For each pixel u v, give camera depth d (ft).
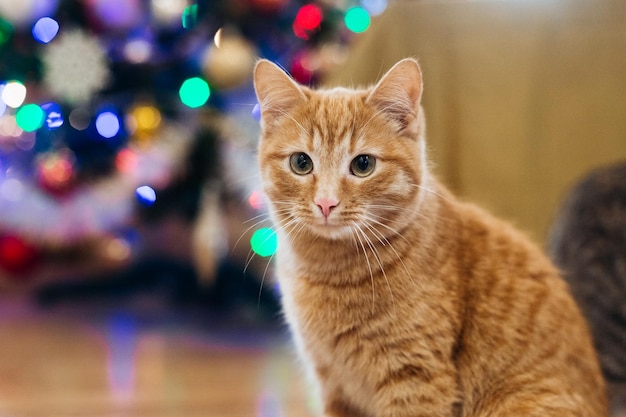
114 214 3.36
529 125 2.50
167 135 3.28
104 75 3.14
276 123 2.08
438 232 2.01
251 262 3.54
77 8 3.21
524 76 2.50
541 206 2.50
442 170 2.51
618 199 2.22
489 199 2.51
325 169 1.99
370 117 2.00
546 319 1.98
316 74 3.15
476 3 2.54
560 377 1.95
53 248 3.96
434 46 2.53
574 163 2.48
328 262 2.00
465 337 1.98
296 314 2.06
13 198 3.37
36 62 3.21
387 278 1.96
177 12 3.21
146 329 3.37
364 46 2.59
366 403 2.06
